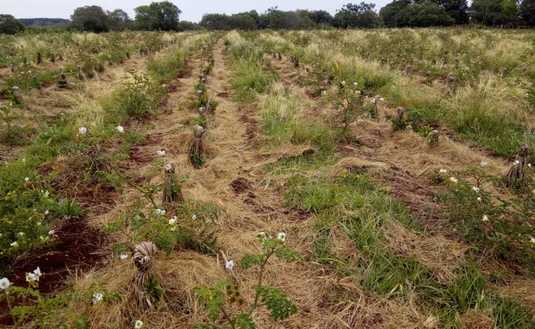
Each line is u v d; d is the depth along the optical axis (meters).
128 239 2.77
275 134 4.90
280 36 19.52
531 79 7.90
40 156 4.09
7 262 2.49
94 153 3.77
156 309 2.15
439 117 5.82
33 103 6.07
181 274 2.38
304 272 2.57
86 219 3.09
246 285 2.40
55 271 2.46
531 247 2.55
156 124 5.58
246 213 3.25
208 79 9.02
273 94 7.09
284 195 3.54
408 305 2.28
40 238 2.56
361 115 5.70
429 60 10.58
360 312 2.24
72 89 7.23
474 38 14.17
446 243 2.83
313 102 6.72
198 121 5.06
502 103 5.81
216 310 1.71
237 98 7.18
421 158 4.40
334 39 16.11
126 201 3.35
